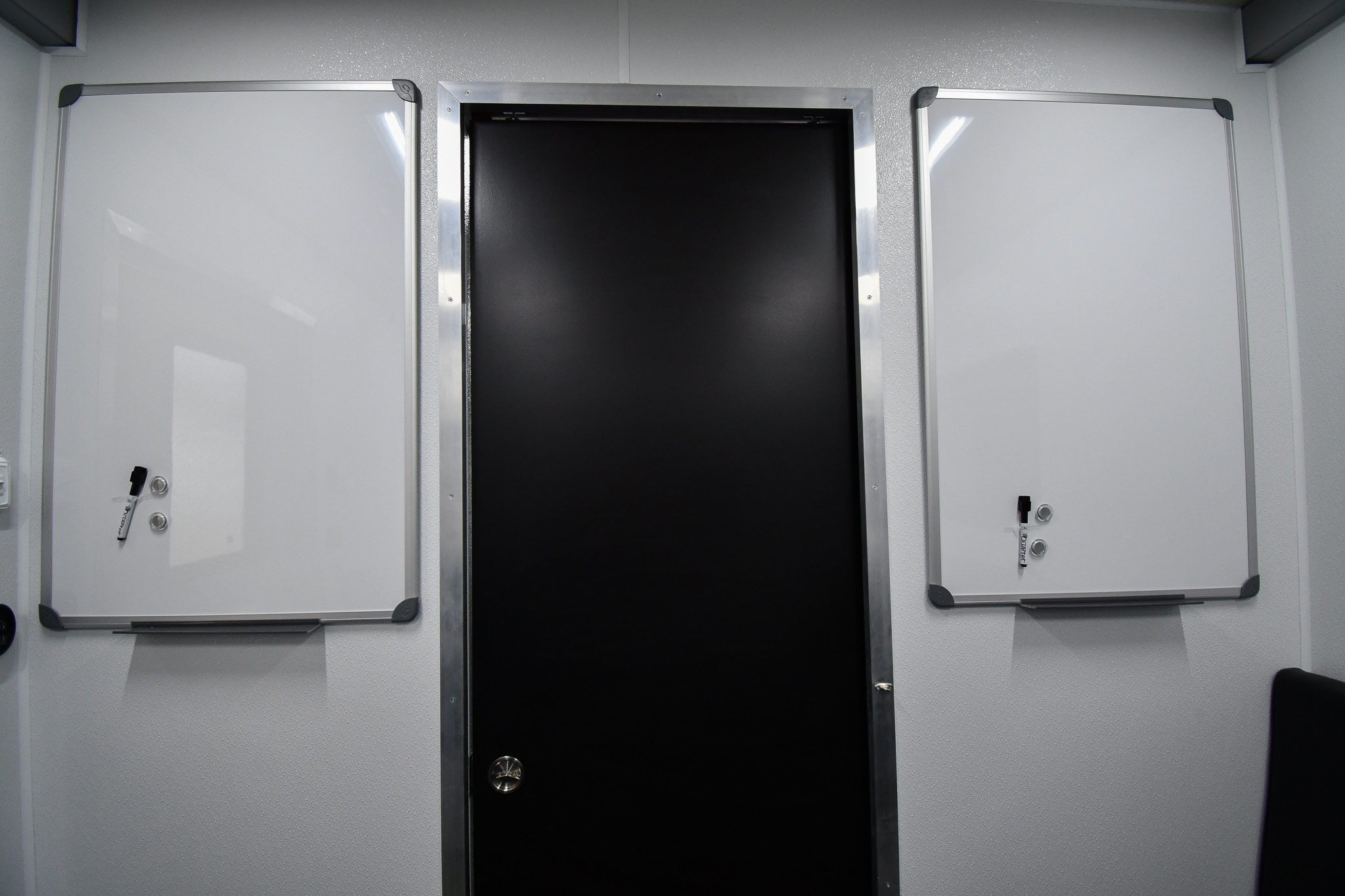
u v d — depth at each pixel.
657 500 0.87
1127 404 0.90
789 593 0.88
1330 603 0.89
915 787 0.87
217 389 0.82
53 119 0.85
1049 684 0.89
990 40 0.92
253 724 0.82
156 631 0.79
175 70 0.85
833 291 0.91
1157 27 0.93
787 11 0.90
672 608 0.86
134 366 0.82
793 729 0.87
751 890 0.86
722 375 0.88
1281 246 0.92
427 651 0.83
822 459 0.89
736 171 0.90
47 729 0.82
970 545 0.88
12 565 0.81
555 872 0.84
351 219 0.84
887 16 0.91
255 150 0.84
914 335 0.89
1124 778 0.89
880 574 0.87
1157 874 0.89
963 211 0.89
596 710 0.85
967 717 0.88
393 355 0.83
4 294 0.80
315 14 0.86
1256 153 0.93
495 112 0.88
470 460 0.86
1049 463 0.89
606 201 0.88
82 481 0.81
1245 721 0.91
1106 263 0.90
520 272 0.87
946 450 0.88
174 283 0.82
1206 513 0.90
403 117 0.85
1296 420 0.92
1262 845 0.90
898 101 0.91
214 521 0.82
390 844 0.82
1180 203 0.92
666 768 0.86
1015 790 0.88
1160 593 0.89
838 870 0.87
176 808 0.82
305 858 0.82
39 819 0.82
